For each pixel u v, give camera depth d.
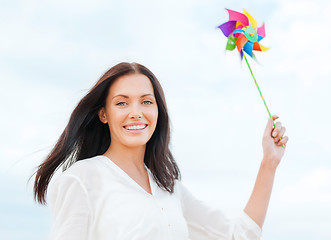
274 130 2.19
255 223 2.14
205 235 2.26
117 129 2.07
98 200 1.95
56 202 1.93
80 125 2.12
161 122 2.19
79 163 2.02
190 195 2.32
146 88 2.09
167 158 2.22
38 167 2.14
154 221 1.98
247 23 2.31
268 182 2.17
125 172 2.08
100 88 2.08
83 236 1.89
